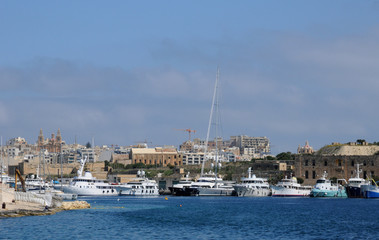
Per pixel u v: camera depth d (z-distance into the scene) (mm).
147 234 93438
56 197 148125
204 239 89000
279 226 107750
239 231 99312
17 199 121438
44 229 93812
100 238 87688
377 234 96250
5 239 83500
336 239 90062
